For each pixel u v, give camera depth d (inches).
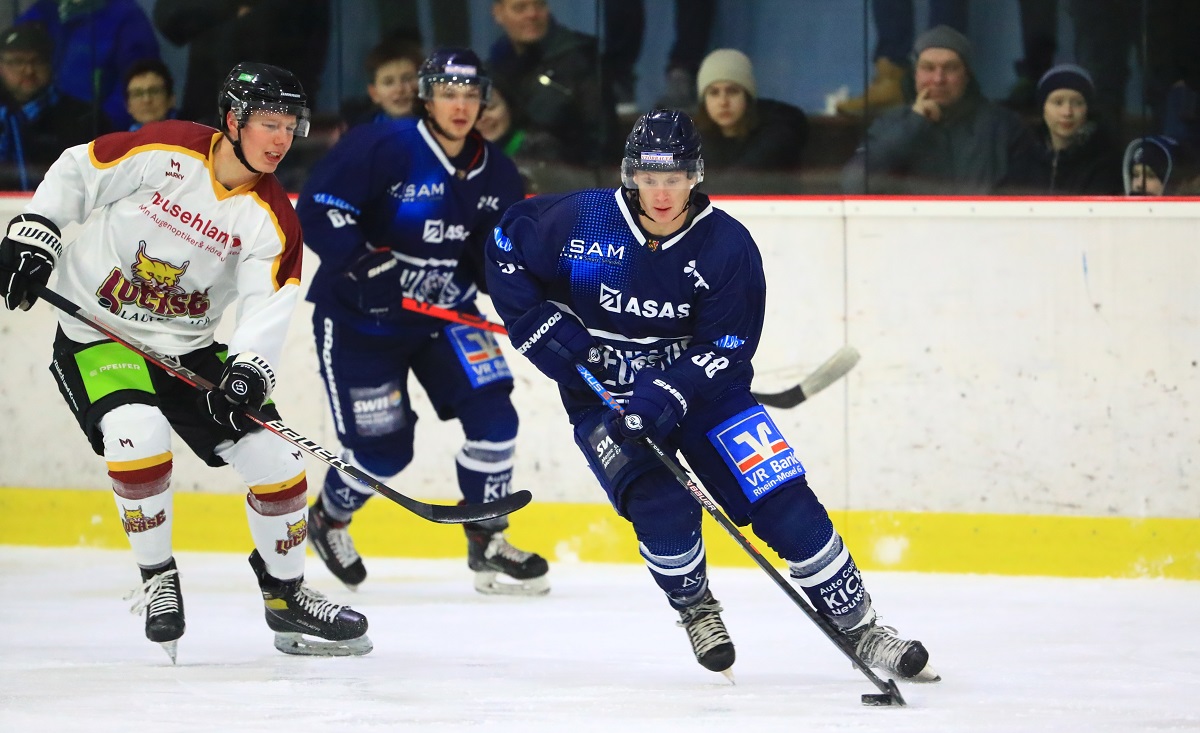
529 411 792.9
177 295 466.0
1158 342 741.3
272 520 483.8
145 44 856.3
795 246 774.5
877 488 765.9
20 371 828.0
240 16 852.6
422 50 846.5
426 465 803.4
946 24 791.7
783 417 774.5
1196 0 767.1
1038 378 751.7
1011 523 753.0
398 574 746.8
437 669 475.2
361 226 658.2
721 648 437.7
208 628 565.0
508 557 667.4
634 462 434.3
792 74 813.9
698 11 819.4
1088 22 778.8
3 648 515.8
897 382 763.4
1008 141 791.7
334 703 409.7
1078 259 747.4
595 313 443.2
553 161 845.8
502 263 446.3
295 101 446.0
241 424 453.7
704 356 427.2
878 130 805.9
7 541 834.2
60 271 466.0
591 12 831.7
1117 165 783.7
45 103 861.8
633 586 702.5
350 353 660.7
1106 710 410.3
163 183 452.1
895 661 433.4
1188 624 593.6
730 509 440.1
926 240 760.3
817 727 379.2
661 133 408.8
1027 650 526.3
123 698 414.3
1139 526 741.9
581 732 370.9
